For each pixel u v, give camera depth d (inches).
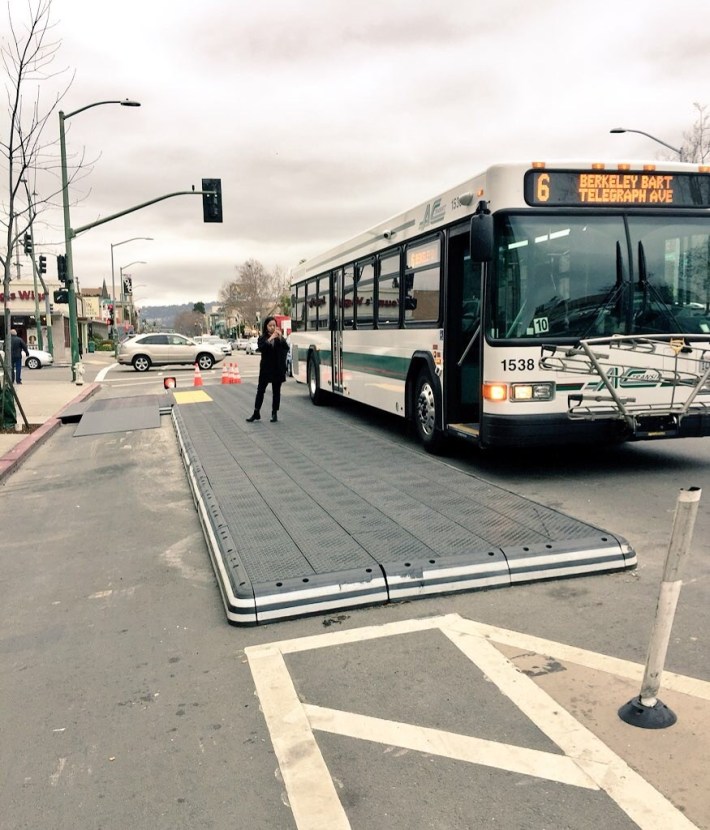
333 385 545.3
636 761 111.6
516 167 276.7
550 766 111.1
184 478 341.1
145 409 590.9
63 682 146.5
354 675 142.7
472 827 99.0
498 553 190.7
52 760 119.3
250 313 4362.7
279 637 161.9
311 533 215.3
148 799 108.2
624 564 194.1
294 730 124.2
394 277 401.4
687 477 300.5
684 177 290.5
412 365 371.2
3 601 194.1
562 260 280.7
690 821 98.2
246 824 101.8
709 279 294.7
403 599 178.1
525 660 146.3
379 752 116.8
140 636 167.0
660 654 120.2
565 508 255.8
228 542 208.1
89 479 350.3
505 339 277.6
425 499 252.7
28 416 587.8
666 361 289.0
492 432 283.1
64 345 2066.9
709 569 194.1
